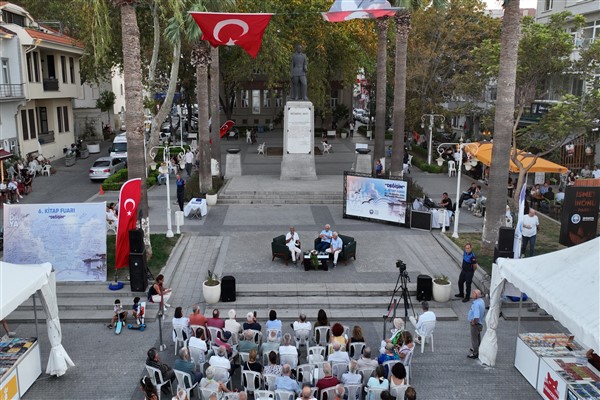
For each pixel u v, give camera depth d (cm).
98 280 1727
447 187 3247
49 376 1295
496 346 1335
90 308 1641
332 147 5153
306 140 3186
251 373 1170
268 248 2102
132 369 1327
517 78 2370
